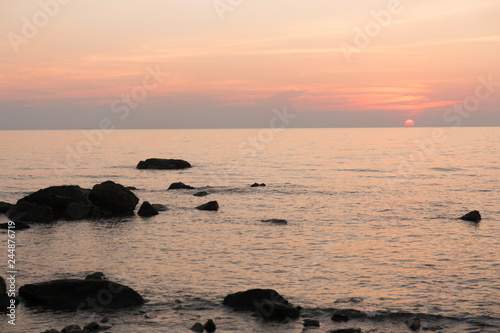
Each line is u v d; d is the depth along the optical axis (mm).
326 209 38781
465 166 81938
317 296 16734
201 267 20625
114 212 36656
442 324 14172
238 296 15773
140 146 170375
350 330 13344
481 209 38188
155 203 42969
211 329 13617
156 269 20312
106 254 23203
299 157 111562
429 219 33656
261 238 27094
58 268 20453
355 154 120625
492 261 21516
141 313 15055
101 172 75312
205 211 38094
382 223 32062
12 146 163000
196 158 109562
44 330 13570
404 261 21562
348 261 21641
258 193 49875
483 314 14914
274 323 14227
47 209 34344
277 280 18641
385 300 16281
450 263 21203
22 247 24906
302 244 25391
